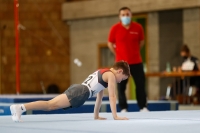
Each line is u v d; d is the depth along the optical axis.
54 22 30.33
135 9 27.05
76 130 7.47
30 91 29.80
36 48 30.02
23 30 29.69
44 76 30.23
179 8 25.50
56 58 30.50
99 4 28.66
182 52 22.42
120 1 27.66
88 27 29.88
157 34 26.94
